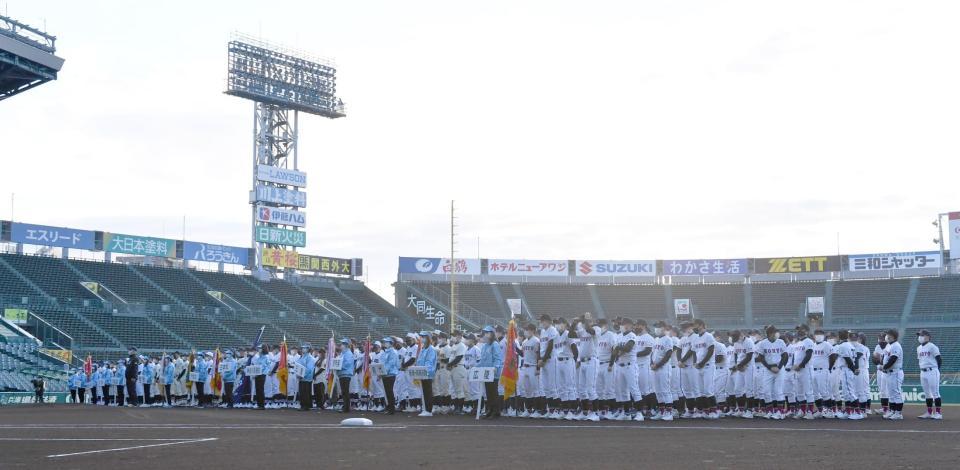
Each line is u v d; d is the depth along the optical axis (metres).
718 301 101.75
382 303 99.38
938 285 94.81
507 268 104.94
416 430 22.11
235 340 76.88
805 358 28.25
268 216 91.88
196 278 86.50
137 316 74.56
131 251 82.06
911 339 87.75
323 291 96.38
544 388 28.41
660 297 103.88
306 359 37.50
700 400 27.97
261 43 91.25
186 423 26.89
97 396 52.81
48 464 14.62
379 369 35.31
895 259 97.56
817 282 100.38
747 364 28.89
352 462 14.70
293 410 38.12
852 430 21.81
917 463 14.28
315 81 95.62
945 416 31.59
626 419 26.69
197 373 44.50
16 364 57.44
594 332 27.03
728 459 14.88
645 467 13.76
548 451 16.31
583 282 104.88
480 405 30.72
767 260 101.50
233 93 88.12
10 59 45.97
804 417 28.78
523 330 32.25
